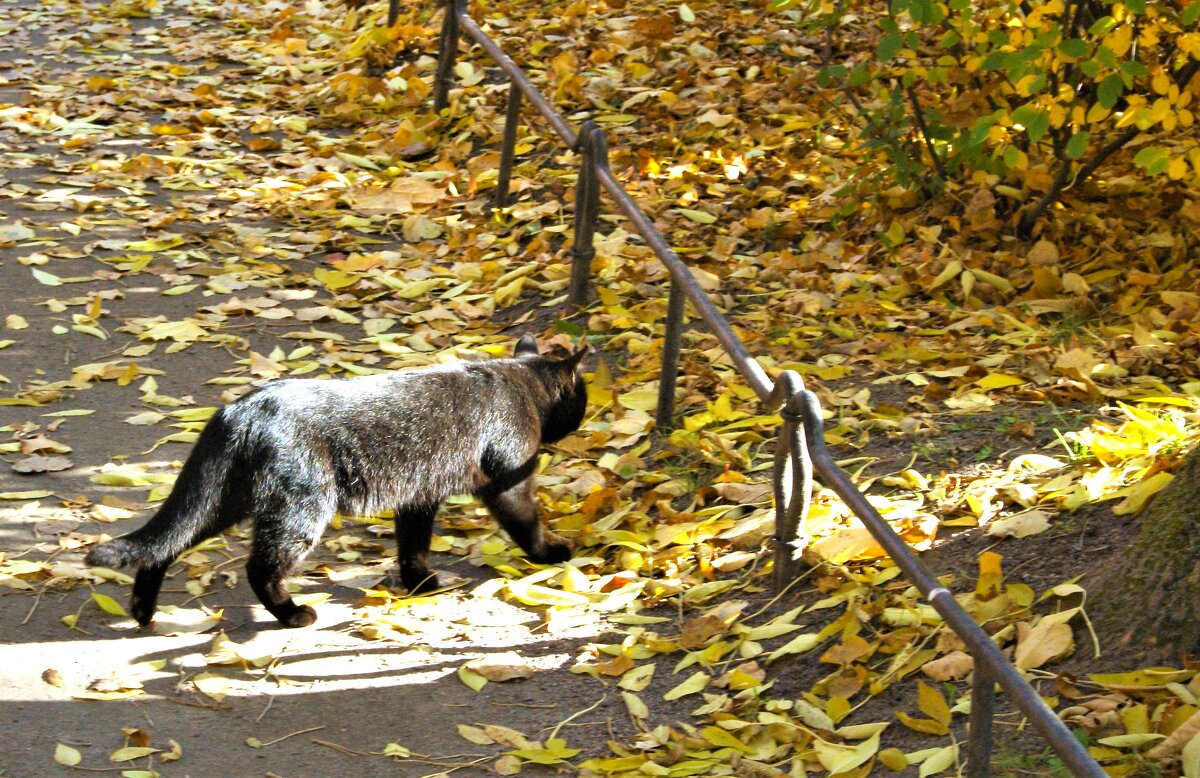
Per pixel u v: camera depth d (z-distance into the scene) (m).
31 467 5.51
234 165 9.16
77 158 9.11
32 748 3.86
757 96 9.26
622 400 6.18
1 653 4.36
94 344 6.71
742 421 5.84
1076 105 6.38
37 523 5.16
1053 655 3.80
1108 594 3.91
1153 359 5.84
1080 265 6.93
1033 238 7.20
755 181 8.40
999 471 5.06
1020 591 4.14
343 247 8.05
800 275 7.23
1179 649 3.66
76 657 4.38
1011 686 2.89
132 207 8.34
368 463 4.68
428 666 4.44
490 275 7.63
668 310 5.81
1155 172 5.93
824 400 5.89
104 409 6.09
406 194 8.68
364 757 3.93
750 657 4.34
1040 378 5.83
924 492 5.02
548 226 8.13
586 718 4.14
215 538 5.24
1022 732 3.63
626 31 10.35
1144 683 3.59
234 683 4.30
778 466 4.54
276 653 4.48
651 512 5.44
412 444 4.76
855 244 7.58
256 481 4.48
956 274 6.91
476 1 10.92
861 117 8.72
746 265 7.47
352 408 4.68
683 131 9.00
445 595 4.95
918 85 8.21
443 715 4.16
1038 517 4.52
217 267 7.64
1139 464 4.66
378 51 10.77
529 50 10.30
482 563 5.21
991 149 7.13
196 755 3.89
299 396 4.61
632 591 4.83
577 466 5.80
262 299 7.27
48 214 8.18
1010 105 7.21
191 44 11.65
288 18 12.27
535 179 8.66
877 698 4.01
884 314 6.76
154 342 6.77
